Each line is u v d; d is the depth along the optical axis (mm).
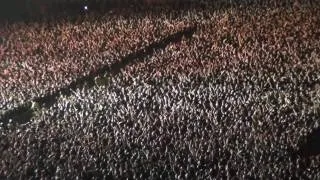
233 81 33719
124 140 27141
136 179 23875
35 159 26172
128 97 32906
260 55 37406
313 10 45062
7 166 25641
